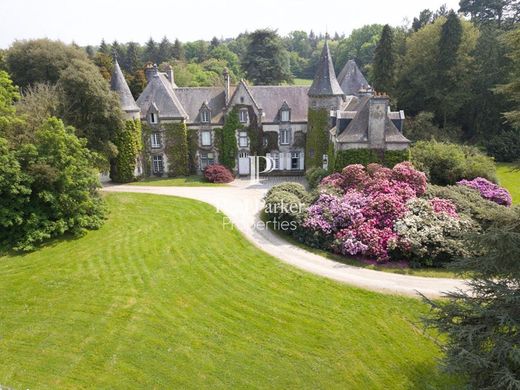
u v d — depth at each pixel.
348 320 16.30
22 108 30.11
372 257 21.45
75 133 32.91
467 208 24.45
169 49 108.50
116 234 26.06
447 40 51.69
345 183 28.12
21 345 15.47
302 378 13.46
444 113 55.12
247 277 19.91
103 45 105.62
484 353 10.47
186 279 19.94
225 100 44.09
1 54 43.47
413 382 13.23
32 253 23.69
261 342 15.17
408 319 16.28
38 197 25.66
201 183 39.97
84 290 19.34
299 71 123.94
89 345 15.32
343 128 32.66
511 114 14.83
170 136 42.50
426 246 20.73
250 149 43.41
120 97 39.22
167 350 14.87
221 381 13.38
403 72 58.00
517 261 10.59
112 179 41.12
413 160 32.97
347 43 101.19
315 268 20.67
